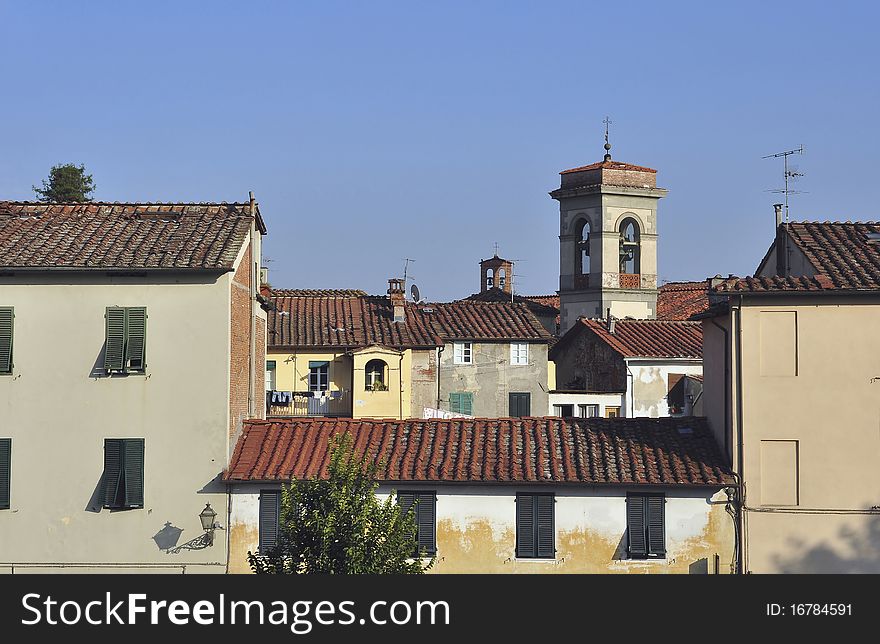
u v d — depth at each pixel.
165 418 77.50
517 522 75.81
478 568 75.62
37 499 77.12
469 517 75.94
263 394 96.06
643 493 75.69
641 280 191.50
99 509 77.00
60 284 78.06
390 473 76.06
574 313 193.62
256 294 89.50
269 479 76.06
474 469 76.44
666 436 79.88
